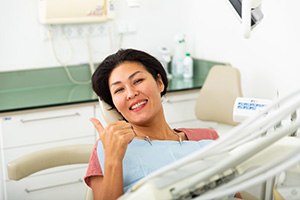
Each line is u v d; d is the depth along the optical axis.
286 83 2.27
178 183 0.68
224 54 2.81
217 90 2.55
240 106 1.28
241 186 0.67
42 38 2.85
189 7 3.16
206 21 2.97
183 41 3.12
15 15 2.75
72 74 2.99
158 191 0.69
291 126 0.67
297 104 0.63
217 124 2.67
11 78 2.82
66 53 2.94
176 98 2.81
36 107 2.39
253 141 0.70
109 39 3.06
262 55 2.44
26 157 1.52
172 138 1.52
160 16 3.20
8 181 2.44
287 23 2.21
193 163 0.70
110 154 1.16
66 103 2.46
